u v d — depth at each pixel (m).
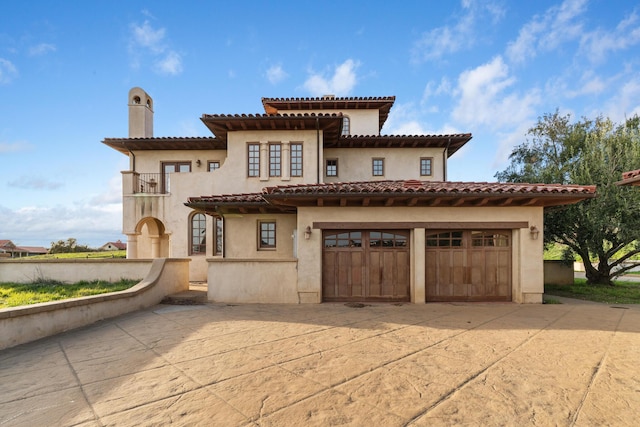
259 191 14.55
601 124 13.80
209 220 14.96
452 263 10.05
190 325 7.22
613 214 12.10
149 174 16.31
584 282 15.88
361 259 10.12
